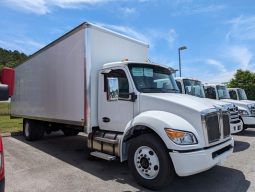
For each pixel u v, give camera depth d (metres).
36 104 10.24
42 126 11.00
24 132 11.62
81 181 5.78
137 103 5.93
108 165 7.05
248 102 12.72
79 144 10.26
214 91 12.45
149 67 6.57
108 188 5.35
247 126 12.30
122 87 6.26
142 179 5.33
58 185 5.54
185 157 4.78
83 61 6.86
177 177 5.89
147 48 8.38
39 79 9.95
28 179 5.93
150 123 5.21
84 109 6.82
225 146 5.50
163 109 5.50
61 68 8.17
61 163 7.28
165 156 5.01
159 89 6.44
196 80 10.82
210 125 5.15
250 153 8.30
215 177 5.94
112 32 7.31
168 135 4.91
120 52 7.50
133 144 5.52
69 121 7.63
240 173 6.21
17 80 12.80
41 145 10.08
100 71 6.81
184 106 5.21
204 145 4.98
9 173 6.37
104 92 6.66
